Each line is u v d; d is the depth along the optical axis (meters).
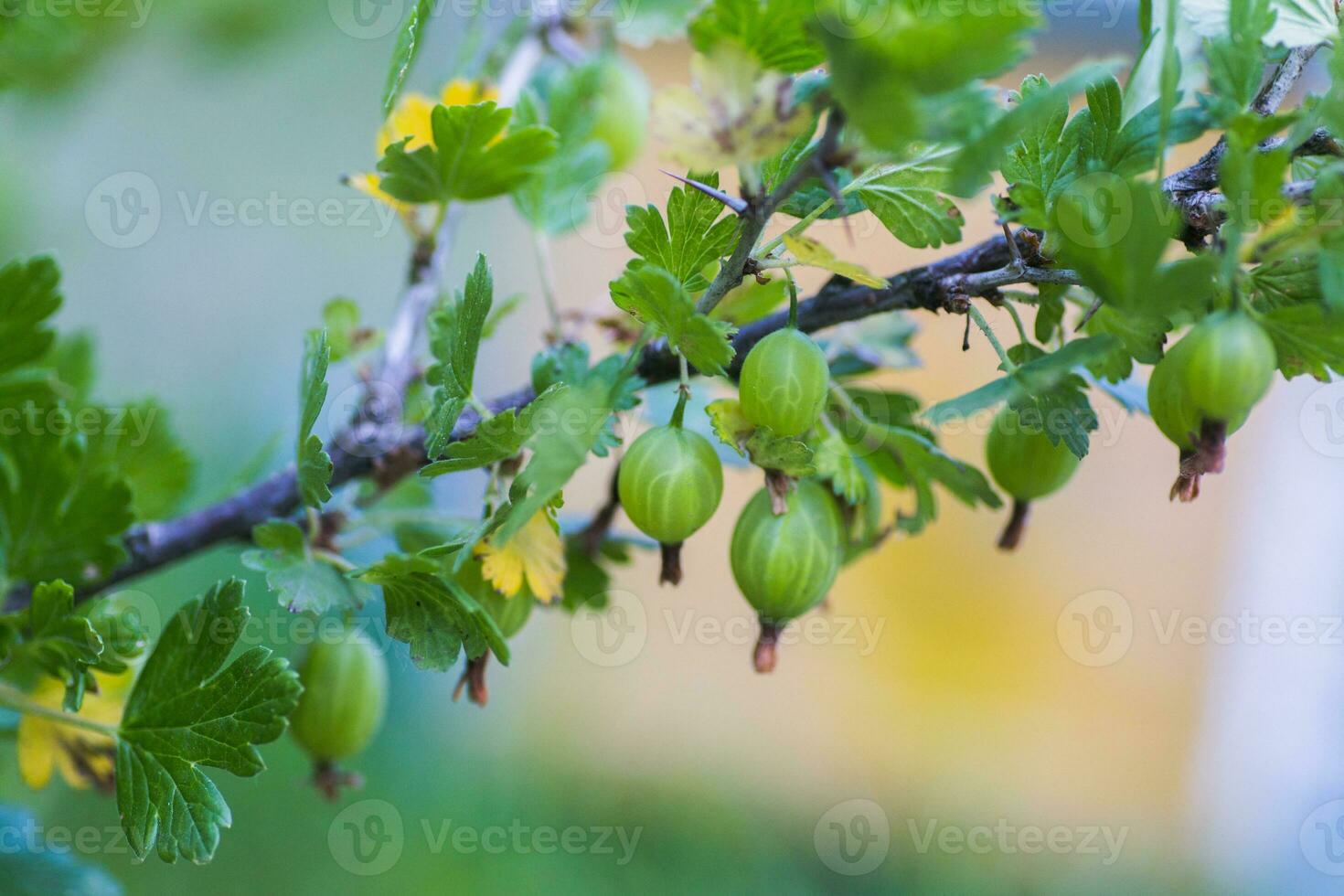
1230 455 1.84
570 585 0.67
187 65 0.85
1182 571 1.89
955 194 0.57
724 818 1.87
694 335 0.59
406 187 0.65
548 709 1.96
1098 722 1.94
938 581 1.98
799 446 0.60
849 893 1.79
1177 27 0.60
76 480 0.64
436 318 0.64
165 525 0.65
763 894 1.75
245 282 1.69
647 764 1.97
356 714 0.67
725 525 1.95
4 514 0.64
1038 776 1.95
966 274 0.61
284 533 0.63
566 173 0.70
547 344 0.68
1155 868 1.86
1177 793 1.91
